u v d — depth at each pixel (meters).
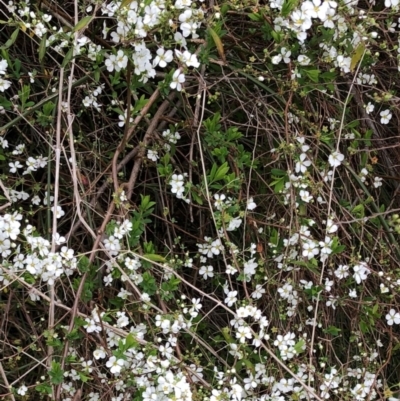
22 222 0.95
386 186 0.99
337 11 0.87
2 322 0.89
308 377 0.88
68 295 0.91
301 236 0.89
